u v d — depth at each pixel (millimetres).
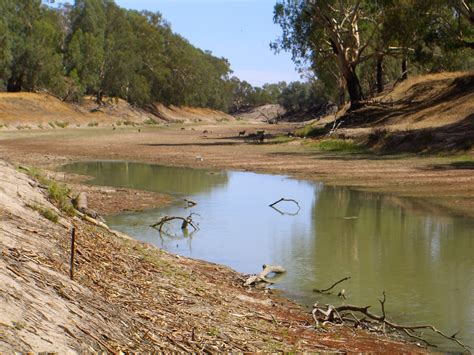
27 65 96562
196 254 15273
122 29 127438
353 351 8602
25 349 4719
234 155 46375
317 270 13961
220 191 27609
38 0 103750
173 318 7879
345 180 30688
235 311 9625
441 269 14078
